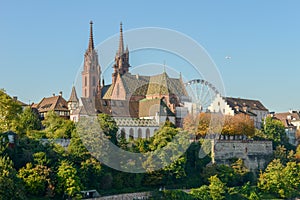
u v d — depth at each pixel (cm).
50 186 13300
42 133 17725
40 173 13300
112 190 15212
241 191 17562
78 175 14325
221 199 16412
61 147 15275
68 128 17388
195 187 17188
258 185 18388
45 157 13962
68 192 13400
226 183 17925
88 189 14550
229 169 18375
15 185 11919
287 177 18762
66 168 13712
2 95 16825
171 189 16300
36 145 14862
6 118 16625
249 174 19162
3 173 11962
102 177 15125
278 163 19600
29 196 13000
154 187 16300
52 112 19938
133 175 15950
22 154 13950
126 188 15650
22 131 16750
